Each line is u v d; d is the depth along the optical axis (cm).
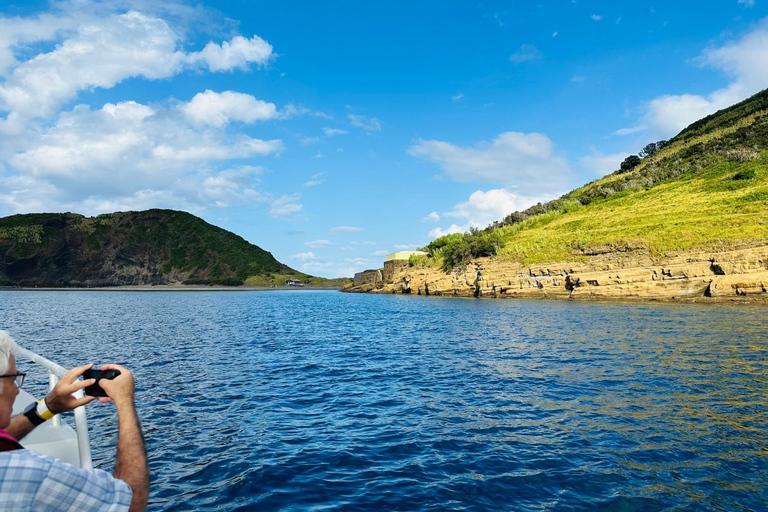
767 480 892
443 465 999
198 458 1049
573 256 7225
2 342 250
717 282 5378
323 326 4169
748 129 11288
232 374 1981
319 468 990
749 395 1486
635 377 1767
